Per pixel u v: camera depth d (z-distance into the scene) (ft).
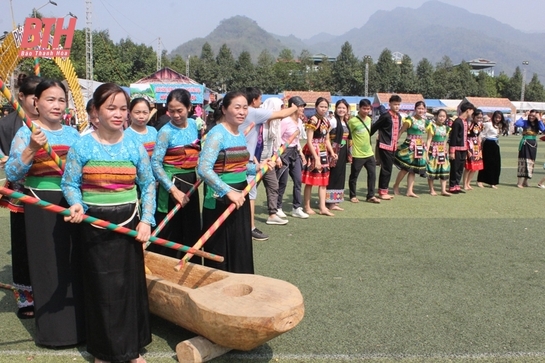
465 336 12.16
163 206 15.48
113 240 10.27
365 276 16.44
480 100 187.52
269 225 23.65
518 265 17.76
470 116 34.65
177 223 15.48
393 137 30.01
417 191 34.63
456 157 33.04
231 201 12.60
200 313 9.96
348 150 29.32
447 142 33.63
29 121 9.95
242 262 13.08
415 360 11.00
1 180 36.99
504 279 16.28
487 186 37.04
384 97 174.91
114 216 10.33
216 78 249.34
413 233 22.21
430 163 32.30
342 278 16.24
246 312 9.59
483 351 11.41
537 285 15.75
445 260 18.26
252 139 18.81
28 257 11.34
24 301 13.07
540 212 27.25
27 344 11.73
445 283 15.84
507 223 24.39
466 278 16.34
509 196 32.68
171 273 13.24
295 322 9.90
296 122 24.80
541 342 11.87
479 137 34.96
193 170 15.52
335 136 26.22
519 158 36.81
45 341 11.37
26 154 10.66
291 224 23.85
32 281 11.32
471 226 23.68
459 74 257.75
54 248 11.26
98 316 10.30
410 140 31.19
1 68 39.29
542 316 13.39
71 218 9.80
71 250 11.37
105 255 10.21
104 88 10.23
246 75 248.52
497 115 36.11
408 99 182.60
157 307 11.43
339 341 11.84
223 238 12.97
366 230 22.71
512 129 129.59
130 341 10.44
